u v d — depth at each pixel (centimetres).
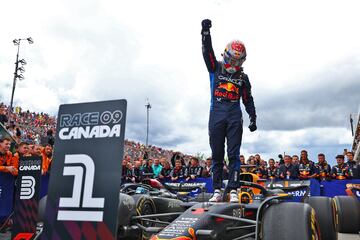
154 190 609
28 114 3816
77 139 253
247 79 498
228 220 411
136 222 455
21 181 485
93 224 237
